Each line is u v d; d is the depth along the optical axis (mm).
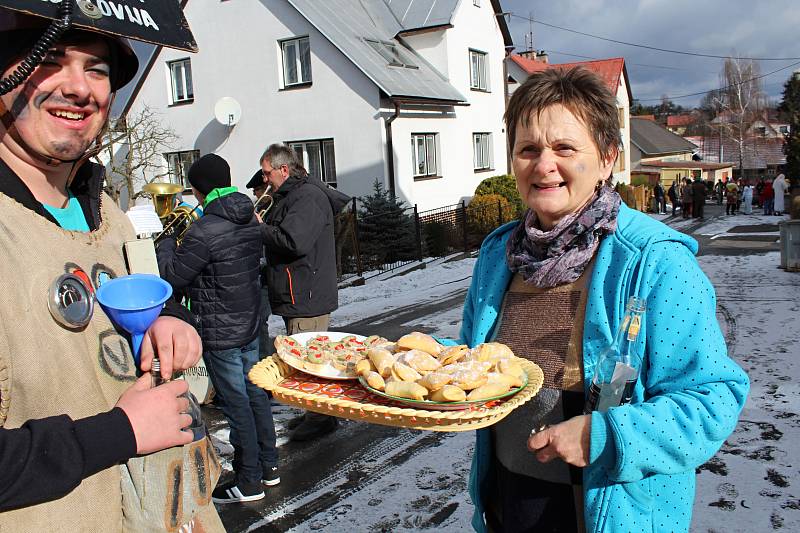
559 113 1618
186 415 1312
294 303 4602
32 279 1188
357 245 12711
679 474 1537
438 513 3578
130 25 1208
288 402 1631
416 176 17203
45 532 1122
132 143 16625
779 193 26297
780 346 6375
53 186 1387
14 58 1177
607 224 1644
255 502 3840
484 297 1940
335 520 3572
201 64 17656
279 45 16500
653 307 1523
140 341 1395
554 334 1715
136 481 1286
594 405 1553
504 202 18000
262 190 5520
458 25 19203
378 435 4875
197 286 3588
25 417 1142
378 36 18141
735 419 1446
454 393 1447
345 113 15875
